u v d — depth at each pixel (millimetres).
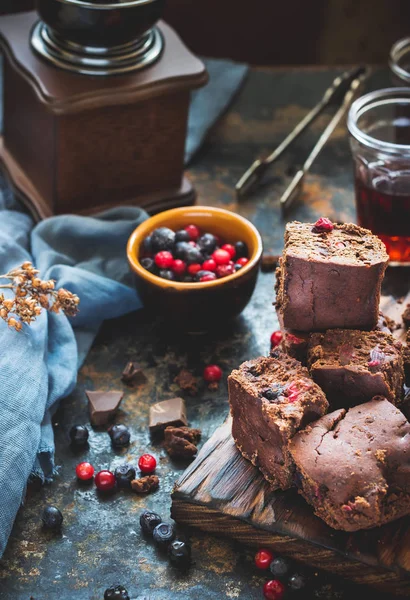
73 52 926
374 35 1287
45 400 822
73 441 829
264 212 1009
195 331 900
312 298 797
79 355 889
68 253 944
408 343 818
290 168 1051
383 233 923
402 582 735
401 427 743
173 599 745
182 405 845
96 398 849
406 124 983
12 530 780
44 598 744
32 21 990
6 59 989
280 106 1118
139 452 831
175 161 992
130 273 940
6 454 777
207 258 902
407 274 927
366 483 727
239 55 1298
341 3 1258
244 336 910
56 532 779
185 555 757
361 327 810
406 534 744
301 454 739
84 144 941
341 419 758
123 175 978
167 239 897
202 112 1078
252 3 1252
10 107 1013
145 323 924
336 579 754
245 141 1082
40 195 995
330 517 741
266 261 954
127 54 932
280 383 768
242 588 751
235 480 778
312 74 1150
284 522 752
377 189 905
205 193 1028
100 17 887
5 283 896
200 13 1256
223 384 873
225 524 767
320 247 797
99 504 797
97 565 762
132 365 876
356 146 917
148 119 952
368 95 949
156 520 776
